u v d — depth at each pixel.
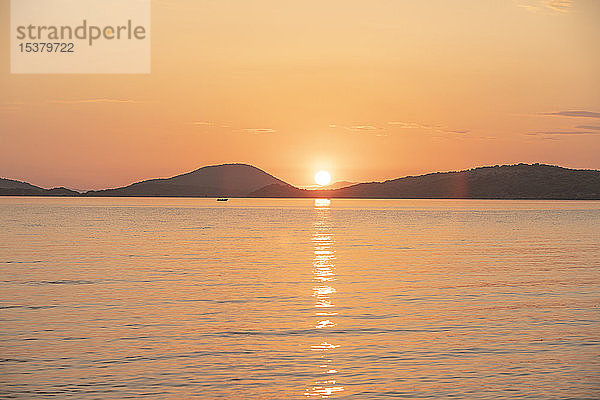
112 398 19.47
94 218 143.62
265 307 33.47
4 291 37.94
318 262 55.97
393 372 22.08
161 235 91.75
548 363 23.19
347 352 24.48
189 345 25.38
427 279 44.75
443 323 29.58
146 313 31.59
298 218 158.38
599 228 113.69
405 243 79.62
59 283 41.47
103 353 24.12
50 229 102.19
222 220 143.62
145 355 23.94
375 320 30.17
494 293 38.47
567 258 60.31
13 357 23.52
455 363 23.16
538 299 36.41
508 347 25.33
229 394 19.91
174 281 43.00
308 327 28.62
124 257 59.16
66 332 27.34
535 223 131.38
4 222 122.62
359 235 95.19
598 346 25.48
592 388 20.55
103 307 33.06
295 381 21.12
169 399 19.44
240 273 47.72
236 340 26.22
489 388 20.52
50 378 21.23
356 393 20.05
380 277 45.81
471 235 95.62
